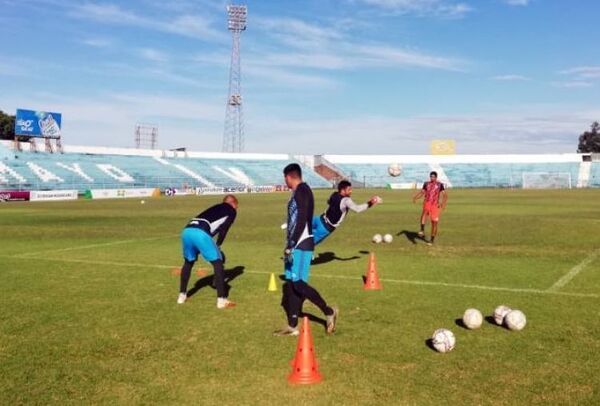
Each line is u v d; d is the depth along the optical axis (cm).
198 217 902
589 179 9444
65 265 1324
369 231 2092
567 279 1094
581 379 564
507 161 10081
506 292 977
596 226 2203
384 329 748
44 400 529
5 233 2097
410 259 1387
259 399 526
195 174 7969
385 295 963
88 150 7394
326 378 575
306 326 580
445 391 537
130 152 7912
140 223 2544
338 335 723
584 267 1236
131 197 5816
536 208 3441
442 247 1612
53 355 658
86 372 602
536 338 701
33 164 6456
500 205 3800
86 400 529
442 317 807
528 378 568
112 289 1034
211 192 6931
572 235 1886
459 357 633
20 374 597
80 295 983
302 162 9762
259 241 1802
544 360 620
